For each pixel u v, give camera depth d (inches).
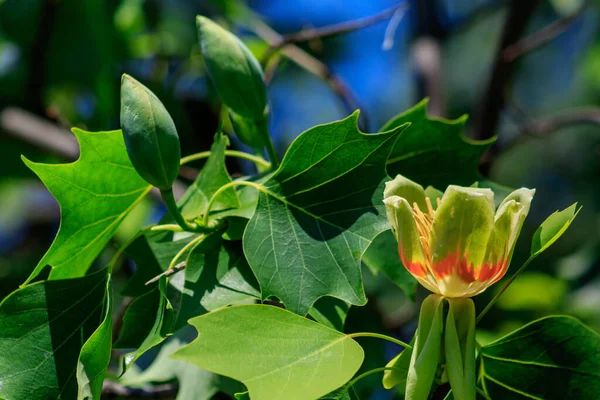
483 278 26.7
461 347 26.7
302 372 26.4
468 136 46.7
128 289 30.1
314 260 28.2
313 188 28.5
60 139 46.5
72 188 29.6
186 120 44.8
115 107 48.6
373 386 34.5
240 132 31.5
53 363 28.6
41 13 46.9
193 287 28.9
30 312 28.8
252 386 26.1
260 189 28.5
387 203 27.1
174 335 33.8
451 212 26.5
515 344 28.1
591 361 27.8
